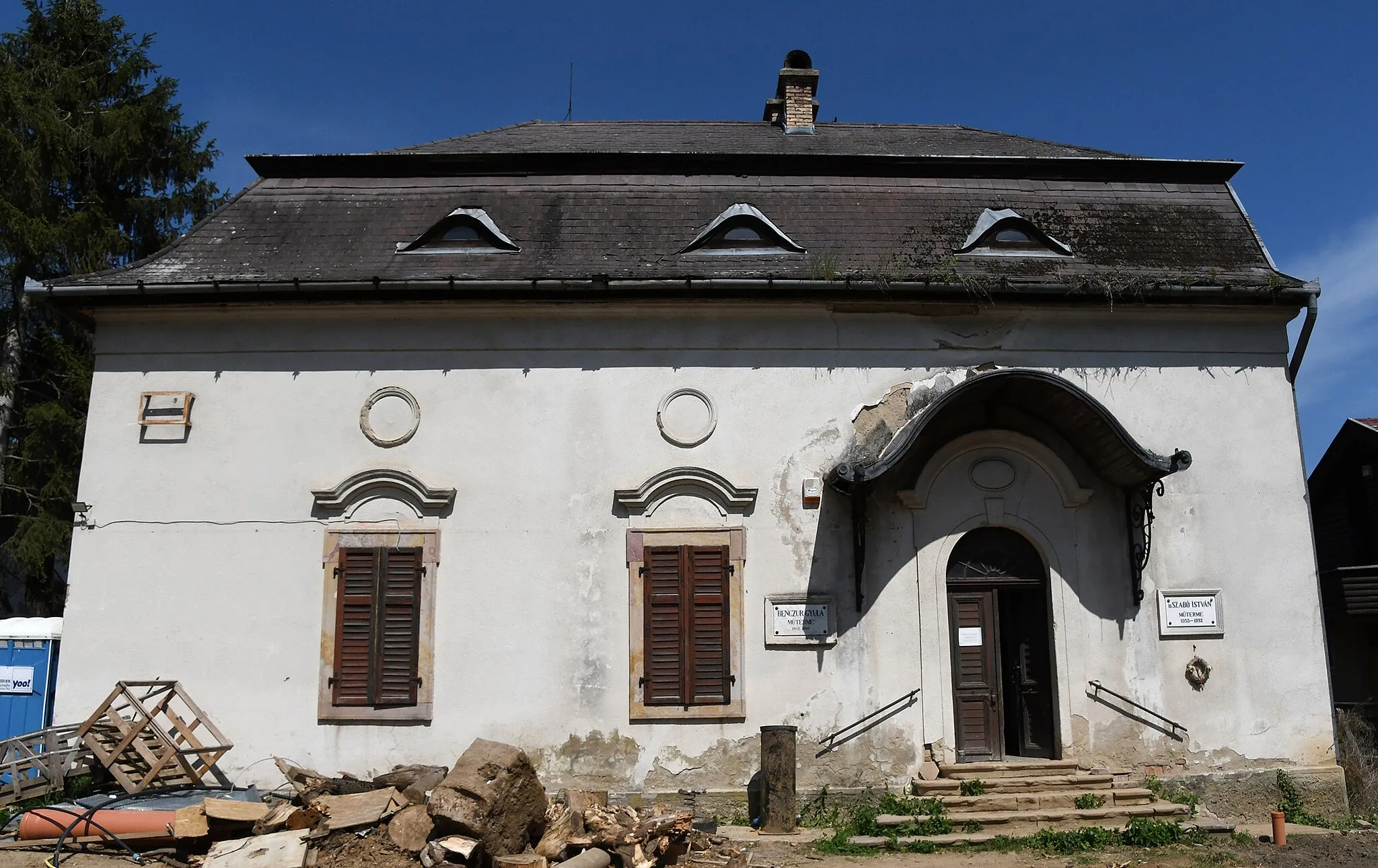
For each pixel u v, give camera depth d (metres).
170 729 10.27
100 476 10.73
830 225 11.87
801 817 10.13
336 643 10.41
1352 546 18.66
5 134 16.97
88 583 10.52
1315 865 8.71
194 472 10.75
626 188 12.23
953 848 9.18
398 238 11.66
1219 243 11.87
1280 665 10.72
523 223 11.84
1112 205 12.30
